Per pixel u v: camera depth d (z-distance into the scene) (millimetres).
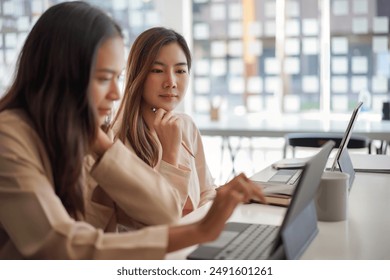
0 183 1049
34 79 1112
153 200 1378
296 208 1072
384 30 5184
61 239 1011
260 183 1790
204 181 2150
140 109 1850
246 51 5562
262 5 5480
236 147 5895
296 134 4090
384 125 4379
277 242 1071
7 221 1046
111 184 1340
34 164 1061
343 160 1848
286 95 5512
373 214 1542
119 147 1359
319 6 5320
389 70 5215
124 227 1529
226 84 5633
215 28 5594
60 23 1094
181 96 1904
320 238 1305
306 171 987
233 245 1202
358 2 5199
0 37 5559
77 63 1086
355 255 1181
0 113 1119
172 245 1039
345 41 5266
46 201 1032
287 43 5445
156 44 1836
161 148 1801
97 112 1126
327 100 5336
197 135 2182
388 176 2121
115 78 1162
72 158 1106
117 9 5594
